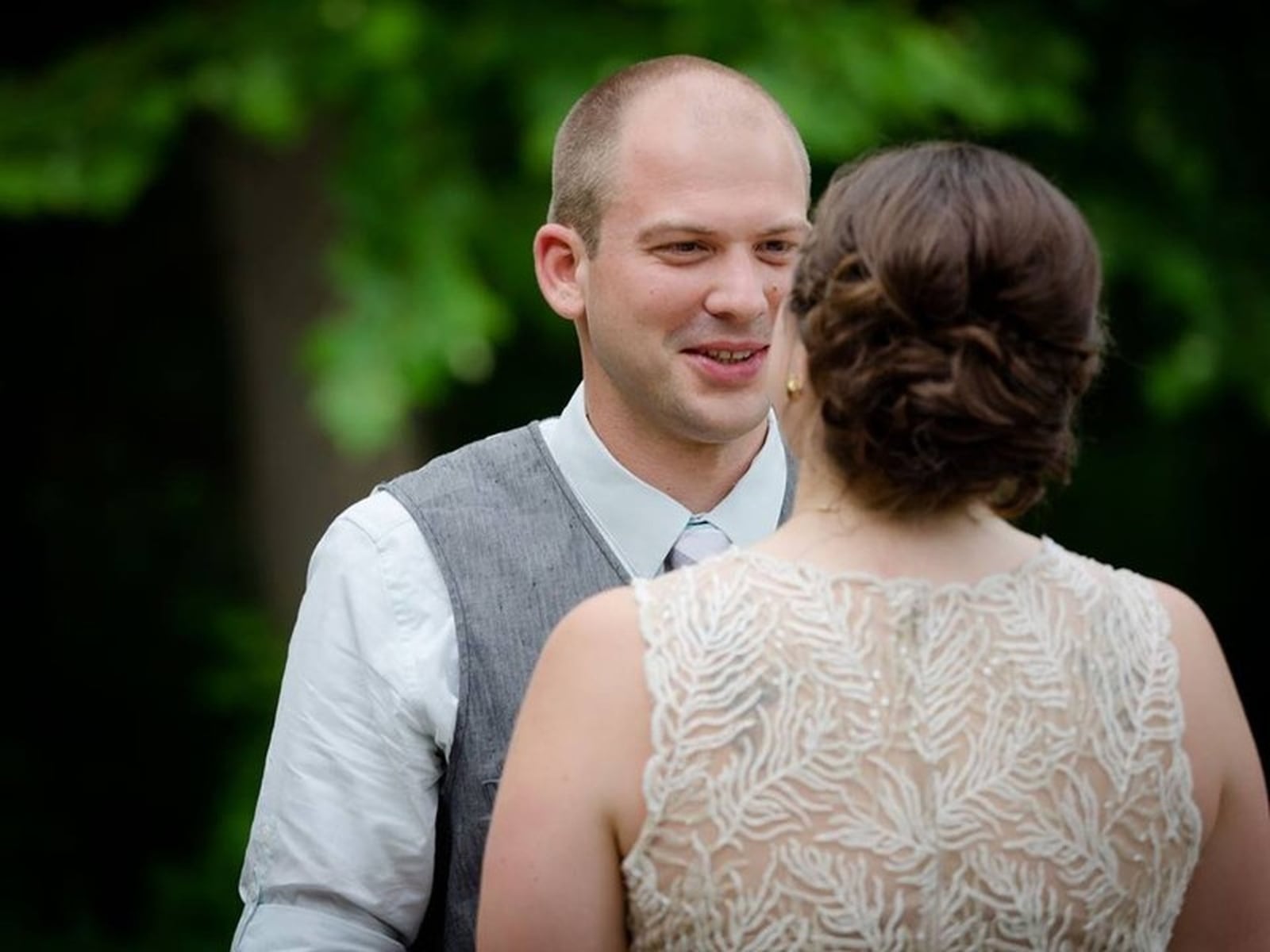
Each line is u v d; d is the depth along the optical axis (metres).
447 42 17.52
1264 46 21.23
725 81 6.84
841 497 5.17
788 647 4.95
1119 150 20.95
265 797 6.93
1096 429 23.64
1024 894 4.89
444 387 16.86
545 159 17.02
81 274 22.00
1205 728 5.20
